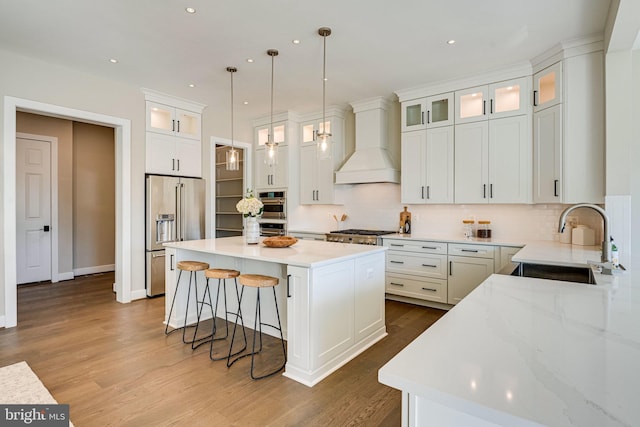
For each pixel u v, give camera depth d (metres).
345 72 3.99
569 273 2.46
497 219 4.30
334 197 5.41
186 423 2.01
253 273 3.49
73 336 3.30
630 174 3.02
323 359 2.59
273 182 5.90
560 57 3.37
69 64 3.80
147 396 2.28
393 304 4.45
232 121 5.64
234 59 3.64
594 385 0.76
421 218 4.86
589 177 3.25
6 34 3.13
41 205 5.57
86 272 6.21
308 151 5.70
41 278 5.59
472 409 0.70
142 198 4.65
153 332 3.42
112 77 4.18
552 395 0.72
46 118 5.63
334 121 5.39
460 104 4.21
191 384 2.44
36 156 5.52
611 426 0.61
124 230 4.46
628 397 0.71
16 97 3.57
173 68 3.90
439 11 2.73
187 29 3.03
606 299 1.45
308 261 2.50
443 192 4.35
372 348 3.08
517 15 2.80
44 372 2.60
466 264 3.96
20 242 5.39
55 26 2.98
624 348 0.95
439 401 0.74
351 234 4.81
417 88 4.46
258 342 3.20
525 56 3.58
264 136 6.02
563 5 2.65
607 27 2.88
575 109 3.30
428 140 4.45
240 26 2.97
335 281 2.71
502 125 3.93
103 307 4.24
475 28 3.00
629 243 3.01
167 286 3.64
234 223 7.02
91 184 6.28
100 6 2.67
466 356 0.91
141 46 3.36
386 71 3.96
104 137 6.45
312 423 2.01
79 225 6.13
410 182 4.61
